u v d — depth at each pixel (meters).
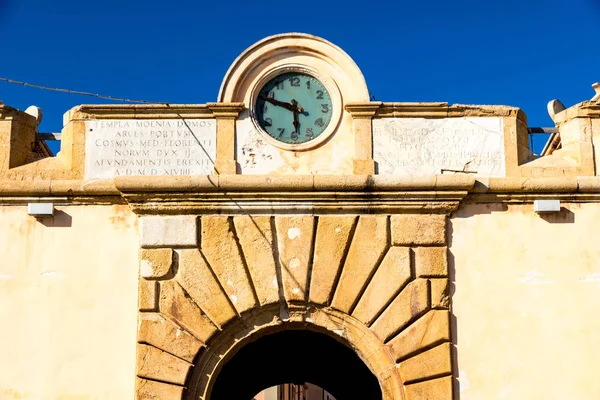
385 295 12.83
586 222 13.24
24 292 12.91
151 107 13.48
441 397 12.55
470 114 13.62
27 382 12.62
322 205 13.02
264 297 12.80
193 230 12.96
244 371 18.08
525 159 13.76
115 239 13.10
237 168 13.34
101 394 12.59
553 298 12.97
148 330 12.67
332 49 13.70
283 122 13.55
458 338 12.79
